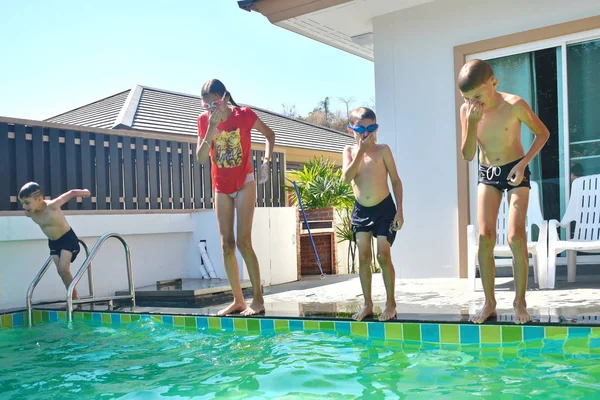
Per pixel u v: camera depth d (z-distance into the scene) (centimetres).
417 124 721
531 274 658
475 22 679
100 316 541
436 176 709
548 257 552
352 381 303
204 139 456
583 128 628
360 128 404
